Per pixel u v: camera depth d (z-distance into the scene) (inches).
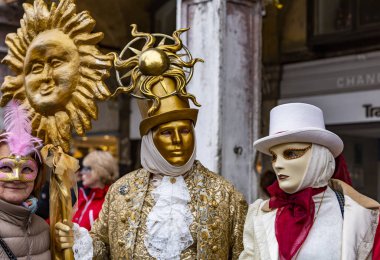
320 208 115.6
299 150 115.8
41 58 131.4
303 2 390.9
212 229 127.0
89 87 129.6
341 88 379.9
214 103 169.8
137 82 130.0
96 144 480.7
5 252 109.8
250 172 175.8
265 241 116.6
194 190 130.2
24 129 118.4
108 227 133.7
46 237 119.1
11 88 135.9
